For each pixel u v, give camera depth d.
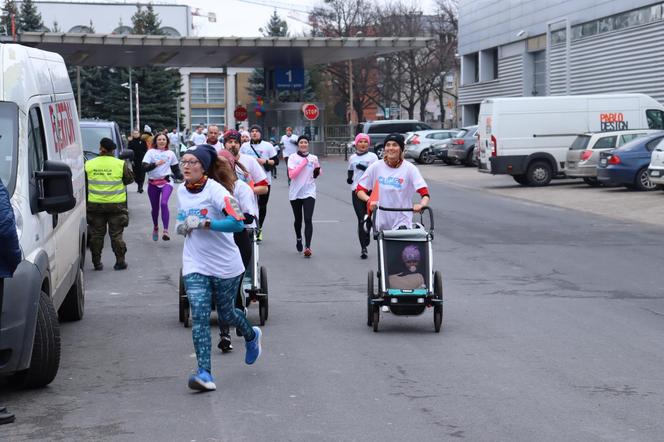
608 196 26.50
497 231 19.28
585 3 48.22
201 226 7.21
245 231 9.20
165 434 6.18
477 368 8.04
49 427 6.37
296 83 58.81
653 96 42.31
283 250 16.44
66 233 9.23
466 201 26.77
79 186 10.69
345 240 17.83
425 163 48.56
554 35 52.47
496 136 30.84
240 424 6.39
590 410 6.70
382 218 10.38
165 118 78.44
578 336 9.41
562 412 6.65
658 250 16.25
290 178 15.65
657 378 7.67
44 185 7.43
